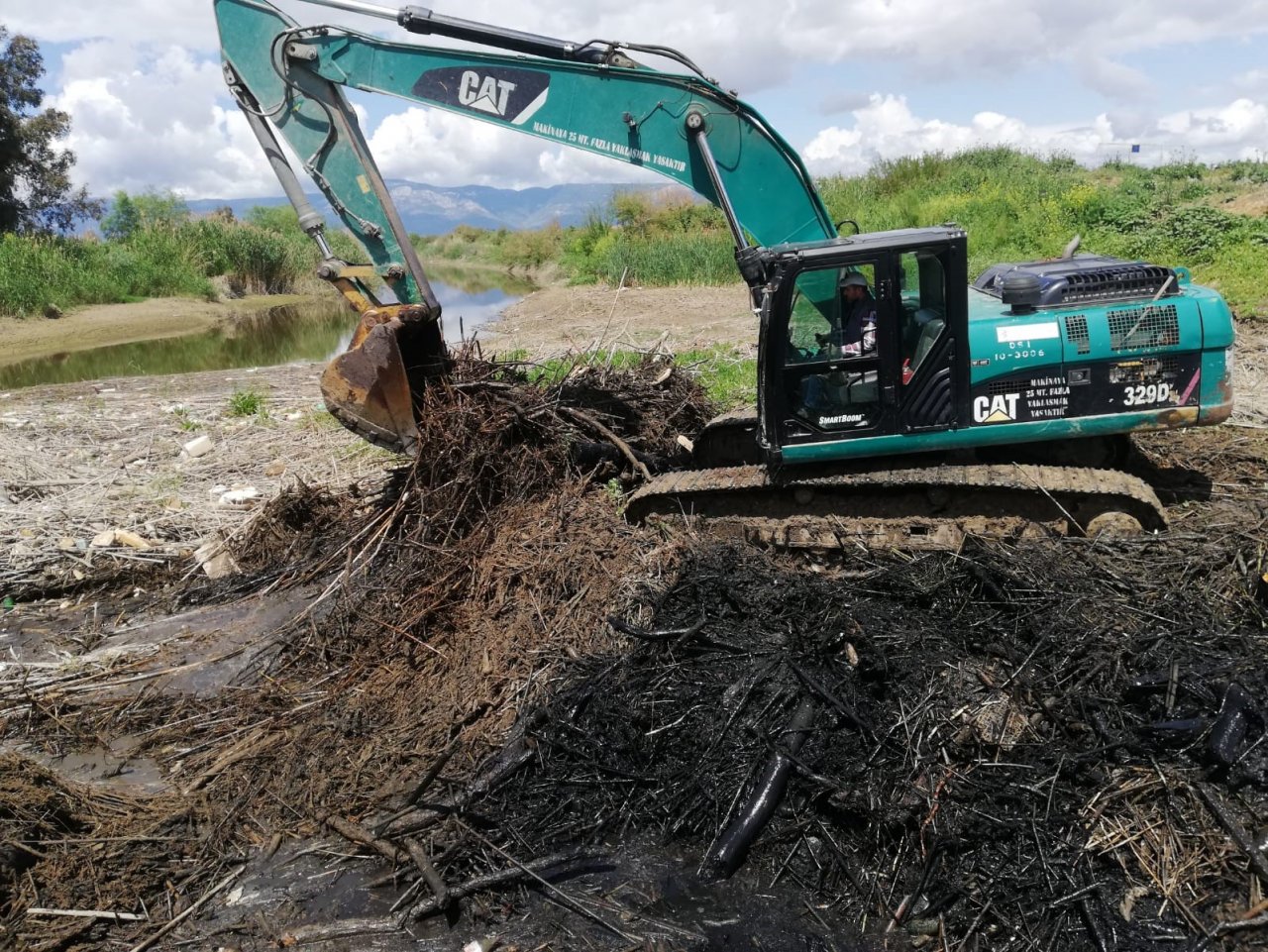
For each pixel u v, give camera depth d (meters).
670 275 26.22
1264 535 6.24
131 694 6.51
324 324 26.19
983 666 5.21
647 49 7.26
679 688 5.39
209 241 32.69
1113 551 6.21
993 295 7.41
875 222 24.19
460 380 8.00
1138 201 20.83
